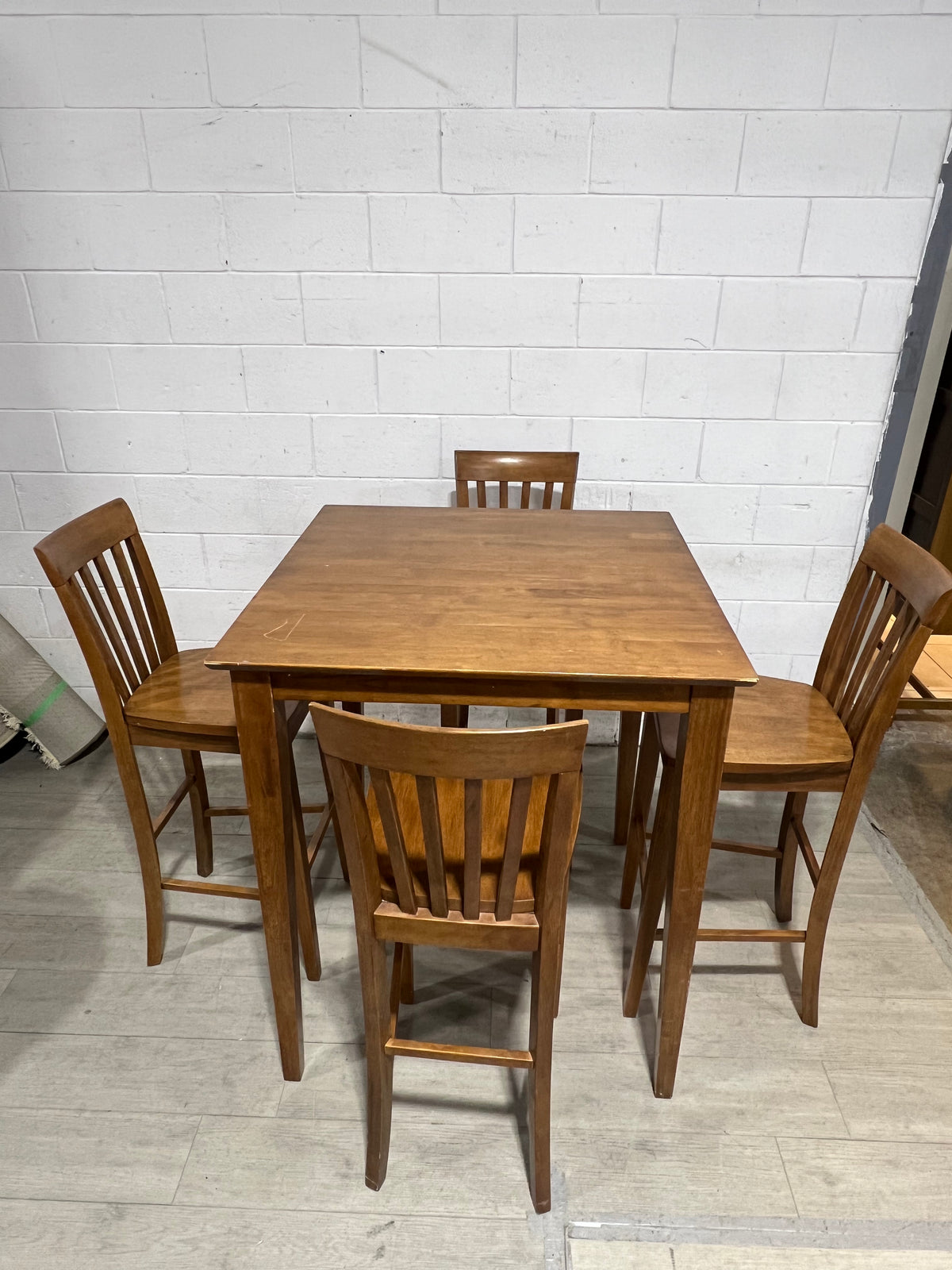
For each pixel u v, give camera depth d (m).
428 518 1.90
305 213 2.05
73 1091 1.54
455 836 1.34
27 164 2.02
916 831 2.25
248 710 1.29
